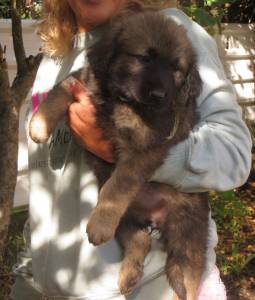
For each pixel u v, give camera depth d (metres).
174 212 0.66
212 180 0.55
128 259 0.61
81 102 0.58
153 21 0.63
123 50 0.62
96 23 0.63
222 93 0.58
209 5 1.27
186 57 0.61
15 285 0.68
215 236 0.70
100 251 0.59
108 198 0.60
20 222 1.06
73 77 0.61
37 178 0.62
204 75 0.59
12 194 0.53
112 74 0.61
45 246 0.61
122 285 0.59
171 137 0.58
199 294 0.65
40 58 0.61
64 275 0.59
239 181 0.56
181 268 0.65
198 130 0.56
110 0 0.62
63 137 0.61
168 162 0.55
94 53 0.61
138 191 0.62
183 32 0.63
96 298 0.58
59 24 0.65
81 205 0.59
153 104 0.59
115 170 0.61
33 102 0.65
